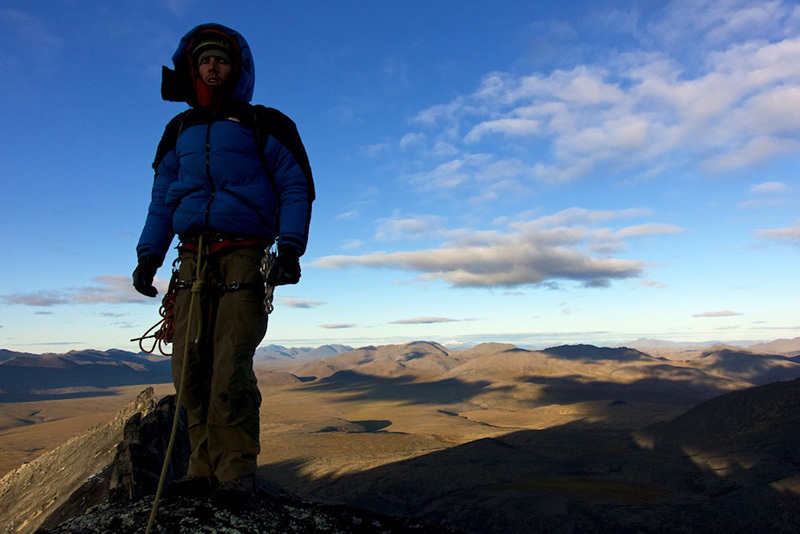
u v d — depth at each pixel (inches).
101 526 82.9
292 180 109.1
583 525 1722.4
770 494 1723.7
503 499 2064.5
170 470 251.9
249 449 100.7
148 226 114.7
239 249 104.0
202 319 103.3
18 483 422.3
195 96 118.6
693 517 1673.2
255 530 88.7
